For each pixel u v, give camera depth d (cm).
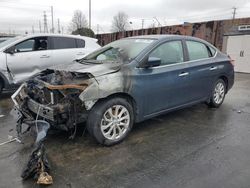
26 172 307
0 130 462
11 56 691
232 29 1466
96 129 375
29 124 386
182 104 495
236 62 1444
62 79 391
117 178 309
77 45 830
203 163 343
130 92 399
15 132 452
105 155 365
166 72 447
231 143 406
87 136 429
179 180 304
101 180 304
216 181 301
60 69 421
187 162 345
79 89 358
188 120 514
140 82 410
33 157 314
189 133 446
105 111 379
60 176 312
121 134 405
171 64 464
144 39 477
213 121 510
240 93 793
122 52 452
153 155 366
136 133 445
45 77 429
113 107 389
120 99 394
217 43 1599
